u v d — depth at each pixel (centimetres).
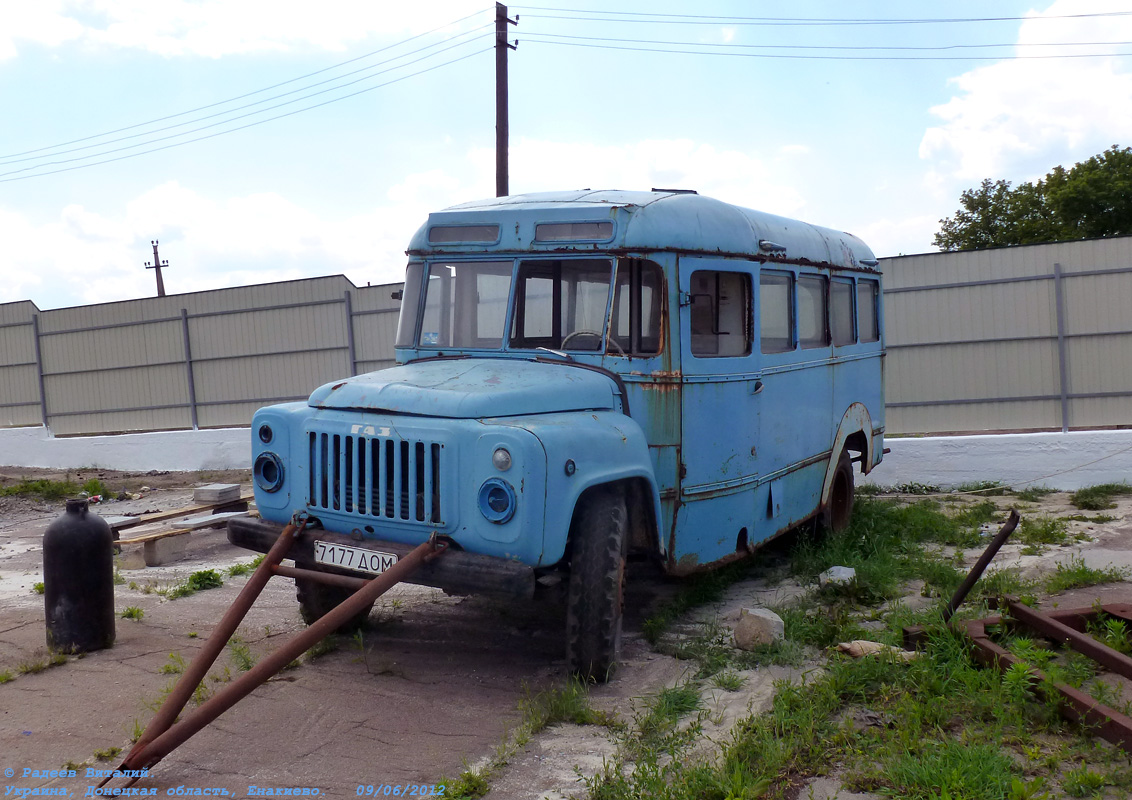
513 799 388
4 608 696
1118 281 1355
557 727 465
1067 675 483
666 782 398
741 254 662
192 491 1508
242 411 1848
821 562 791
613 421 550
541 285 606
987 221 3391
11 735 452
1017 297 1401
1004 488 1319
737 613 684
